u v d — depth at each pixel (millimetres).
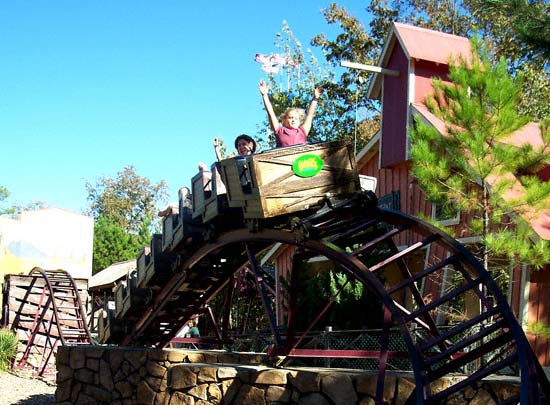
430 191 10805
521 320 11414
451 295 7332
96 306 32500
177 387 9070
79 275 30391
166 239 10156
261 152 7738
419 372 6523
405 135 15352
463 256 7656
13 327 21609
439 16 30688
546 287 12250
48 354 20891
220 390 8555
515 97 10602
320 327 13867
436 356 6766
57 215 29938
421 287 14336
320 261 17500
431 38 16062
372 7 32562
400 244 15016
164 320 12086
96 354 11734
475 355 6812
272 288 21016
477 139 10273
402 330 6961
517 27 11180
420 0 31438
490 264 12742
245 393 8297
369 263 14156
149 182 65750
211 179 8867
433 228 8102
